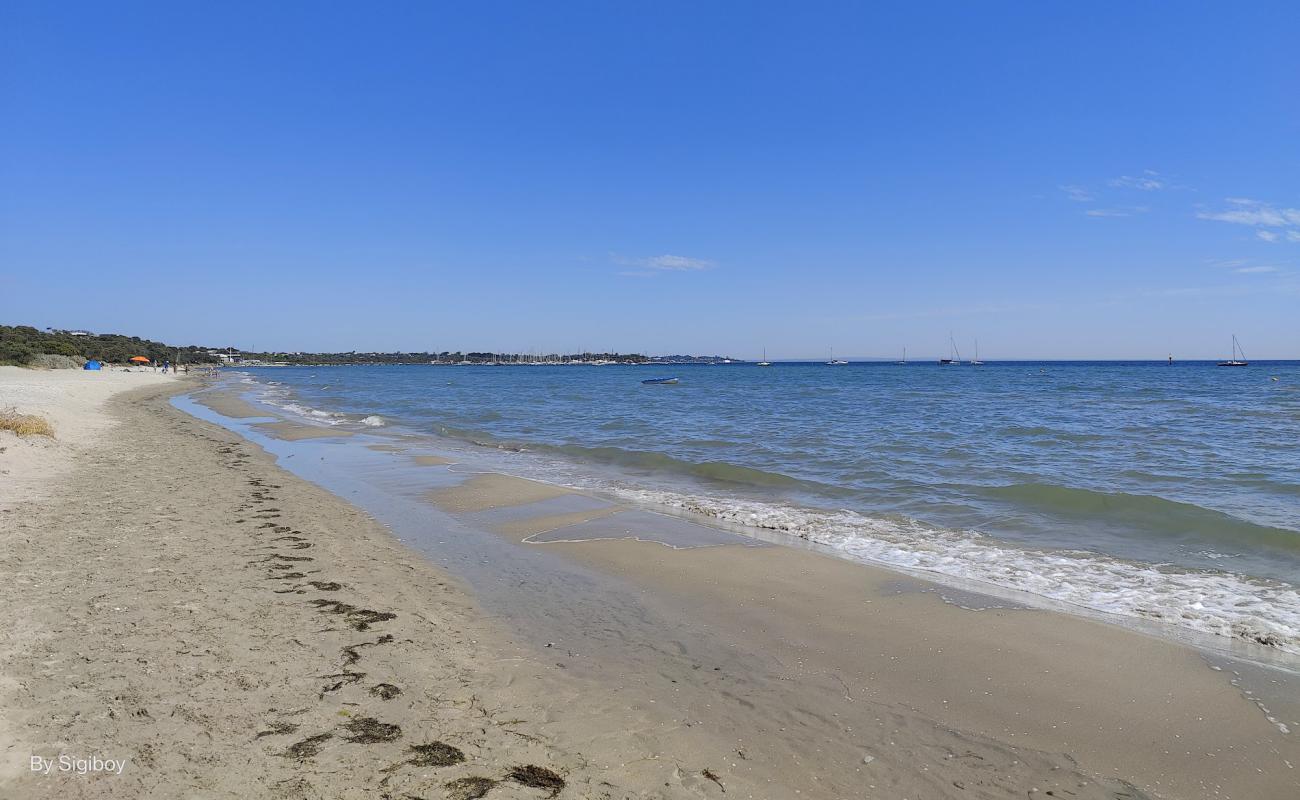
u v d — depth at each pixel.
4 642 5.26
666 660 5.98
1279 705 5.23
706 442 22.00
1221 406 34.94
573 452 20.44
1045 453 18.31
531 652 6.02
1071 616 7.10
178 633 5.69
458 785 3.83
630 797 3.87
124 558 7.76
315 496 12.97
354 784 3.76
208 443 20.72
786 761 4.39
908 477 15.12
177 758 3.86
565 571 8.74
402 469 16.95
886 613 7.24
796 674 5.76
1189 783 4.28
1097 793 4.16
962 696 5.40
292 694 4.78
